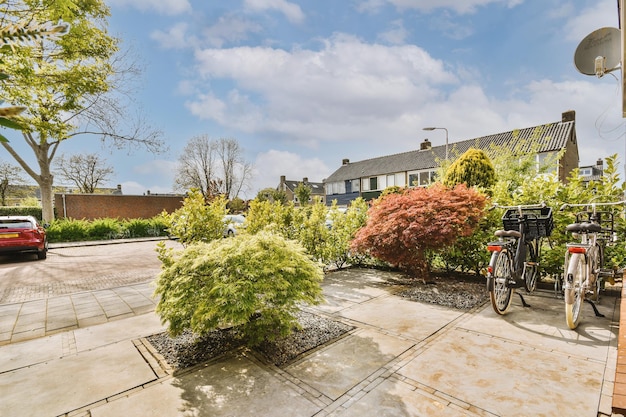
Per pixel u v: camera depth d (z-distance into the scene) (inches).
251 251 129.2
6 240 349.1
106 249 490.3
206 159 1336.1
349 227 283.3
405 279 235.6
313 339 132.2
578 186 201.6
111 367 111.9
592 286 155.8
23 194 1128.8
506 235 162.9
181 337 138.0
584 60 170.4
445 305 173.5
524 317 153.2
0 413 86.9
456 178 377.7
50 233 566.6
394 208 218.5
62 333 145.3
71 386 100.0
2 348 128.9
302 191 1315.2
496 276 153.1
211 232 176.7
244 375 105.3
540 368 105.2
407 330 139.9
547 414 82.6
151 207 879.1
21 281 263.7
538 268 199.0
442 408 86.3
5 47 28.4
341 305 176.6
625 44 134.6
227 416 84.4
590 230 147.6
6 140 23.3
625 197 182.7
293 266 132.3
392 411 85.5
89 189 1278.3
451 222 192.1
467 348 121.0
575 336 130.0
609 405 85.4
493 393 92.2
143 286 238.5
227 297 111.7
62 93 358.3
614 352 115.3
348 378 102.4
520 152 477.4
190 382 101.5
